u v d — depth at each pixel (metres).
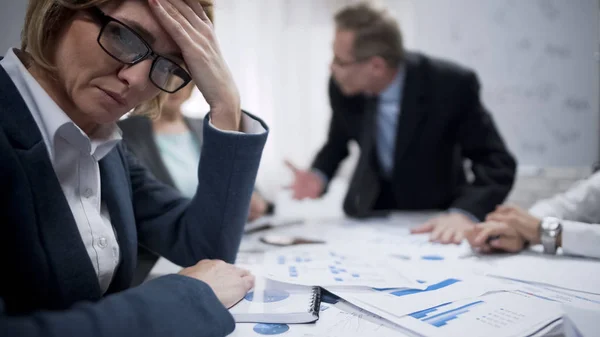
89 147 0.57
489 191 1.30
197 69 0.67
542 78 2.06
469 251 0.91
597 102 1.98
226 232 0.75
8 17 1.01
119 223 0.66
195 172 1.27
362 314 0.55
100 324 0.38
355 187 1.53
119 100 0.55
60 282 0.50
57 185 0.51
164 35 0.59
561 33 2.00
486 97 2.19
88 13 0.51
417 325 0.49
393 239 1.05
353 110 1.72
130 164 0.84
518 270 0.74
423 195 1.62
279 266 0.76
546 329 0.48
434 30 2.27
